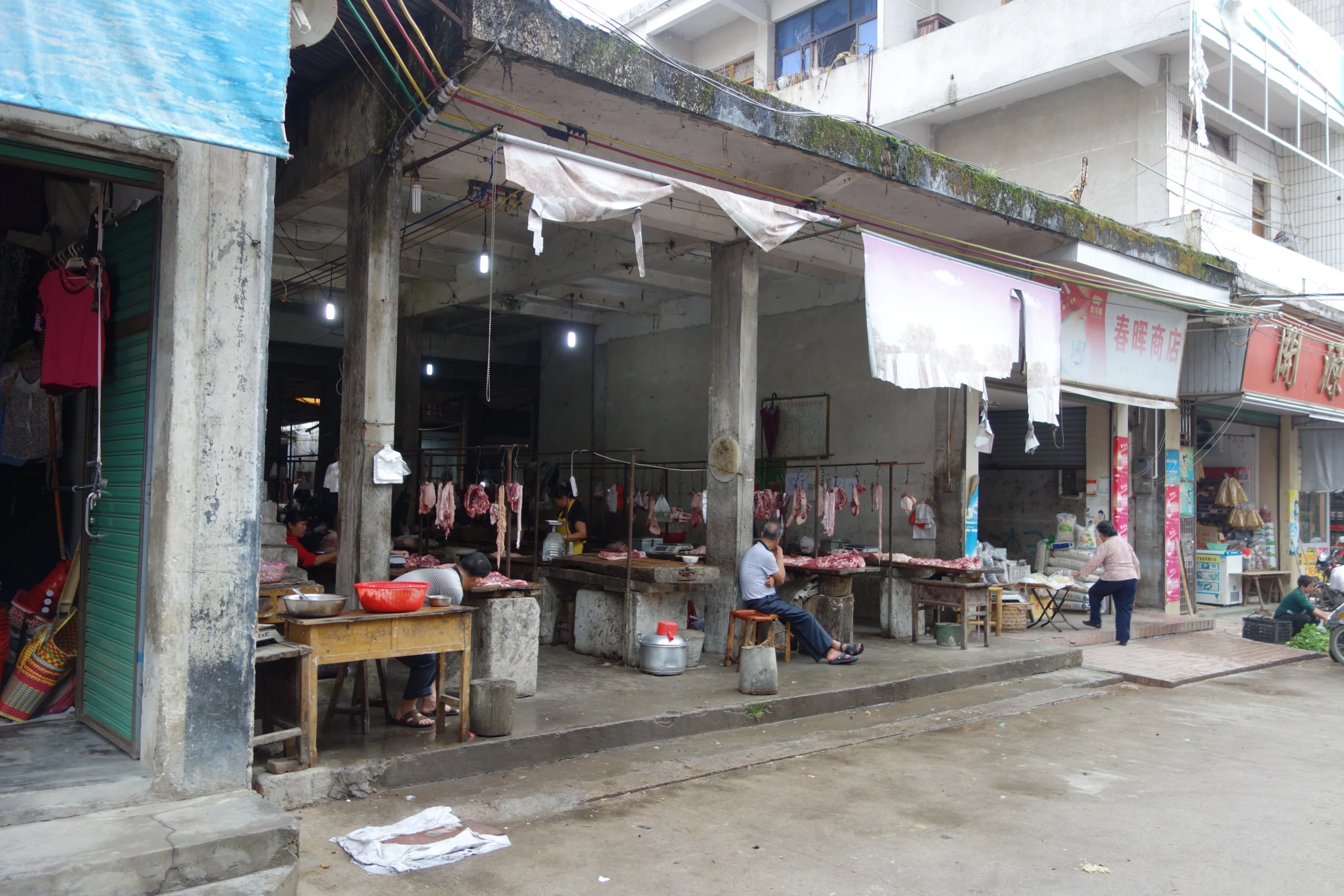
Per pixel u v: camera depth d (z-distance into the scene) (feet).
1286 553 52.31
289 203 26.58
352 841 14.37
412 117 20.48
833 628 30.89
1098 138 42.88
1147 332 37.81
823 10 53.72
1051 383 31.68
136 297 15.62
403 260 39.81
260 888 12.16
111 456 16.25
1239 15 39.68
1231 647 36.88
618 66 20.83
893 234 31.42
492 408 58.70
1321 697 29.09
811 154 25.02
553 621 30.50
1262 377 42.27
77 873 11.37
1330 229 48.11
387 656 17.34
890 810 17.04
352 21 20.20
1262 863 14.88
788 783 18.48
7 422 18.74
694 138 23.95
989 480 48.96
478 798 16.75
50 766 14.51
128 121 11.55
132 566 15.31
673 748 20.49
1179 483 44.06
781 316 41.91
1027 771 19.79
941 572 33.35
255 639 15.07
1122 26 39.75
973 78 45.19
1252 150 47.34
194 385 14.17
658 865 14.21
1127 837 15.96
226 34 12.29
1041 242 32.86
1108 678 30.32
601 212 19.58
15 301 18.88
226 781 14.39
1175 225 39.55
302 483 50.93
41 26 11.06
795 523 34.06
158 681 13.94
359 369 22.20
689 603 30.48
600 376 50.55
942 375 27.35
